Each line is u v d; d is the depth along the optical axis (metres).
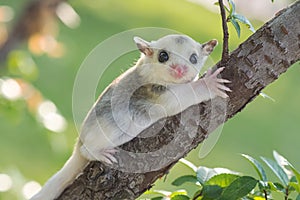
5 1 2.70
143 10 3.32
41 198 1.08
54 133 1.41
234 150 2.40
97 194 1.01
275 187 1.02
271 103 2.83
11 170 1.35
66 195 1.02
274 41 1.00
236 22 1.02
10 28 1.32
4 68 1.42
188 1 3.54
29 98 1.38
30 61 1.43
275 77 1.00
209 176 1.05
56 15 1.30
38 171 2.03
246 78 1.00
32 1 1.30
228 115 1.01
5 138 2.14
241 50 1.01
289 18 1.00
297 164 2.49
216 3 1.03
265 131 2.61
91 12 3.13
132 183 1.01
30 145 2.14
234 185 1.00
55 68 2.66
